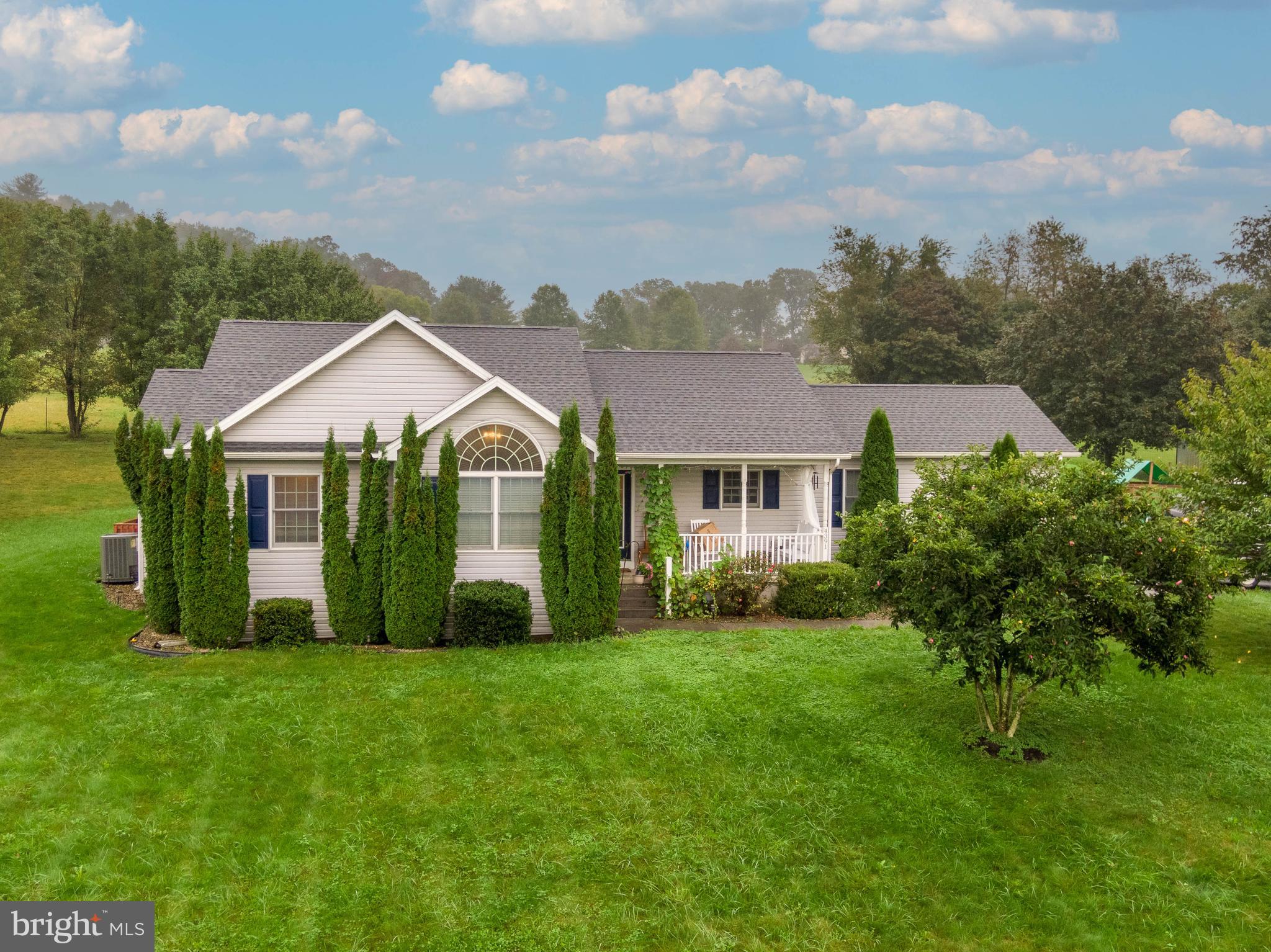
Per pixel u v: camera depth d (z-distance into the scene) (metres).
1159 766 12.82
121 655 16.86
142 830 10.71
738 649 17.39
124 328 50.28
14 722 13.56
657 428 22.66
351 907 9.44
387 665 16.23
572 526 17.83
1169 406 44.19
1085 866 10.40
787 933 9.16
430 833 10.81
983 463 13.52
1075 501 12.36
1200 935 9.23
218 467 17.12
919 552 12.26
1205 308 44.88
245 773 12.12
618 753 12.82
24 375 46.22
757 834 10.88
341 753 12.70
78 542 27.61
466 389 19.47
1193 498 18.56
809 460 22.45
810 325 78.19
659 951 8.88
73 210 53.66
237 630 17.33
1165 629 12.18
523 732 13.43
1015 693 15.12
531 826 11.01
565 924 9.24
